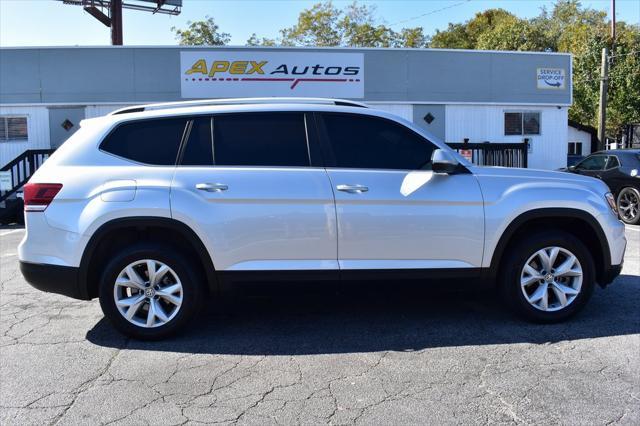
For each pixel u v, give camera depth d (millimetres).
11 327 4695
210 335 4441
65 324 4766
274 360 3906
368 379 3559
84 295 4223
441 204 4297
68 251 4137
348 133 4426
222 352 4070
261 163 4285
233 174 4199
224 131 4363
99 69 15734
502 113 17578
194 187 4160
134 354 4047
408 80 16766
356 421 3021
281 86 16125
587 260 4500
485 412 3100
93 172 4223
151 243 4234
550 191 4449
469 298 5395
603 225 4543
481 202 4344
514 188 4434
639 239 8969
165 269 4219
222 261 4172
